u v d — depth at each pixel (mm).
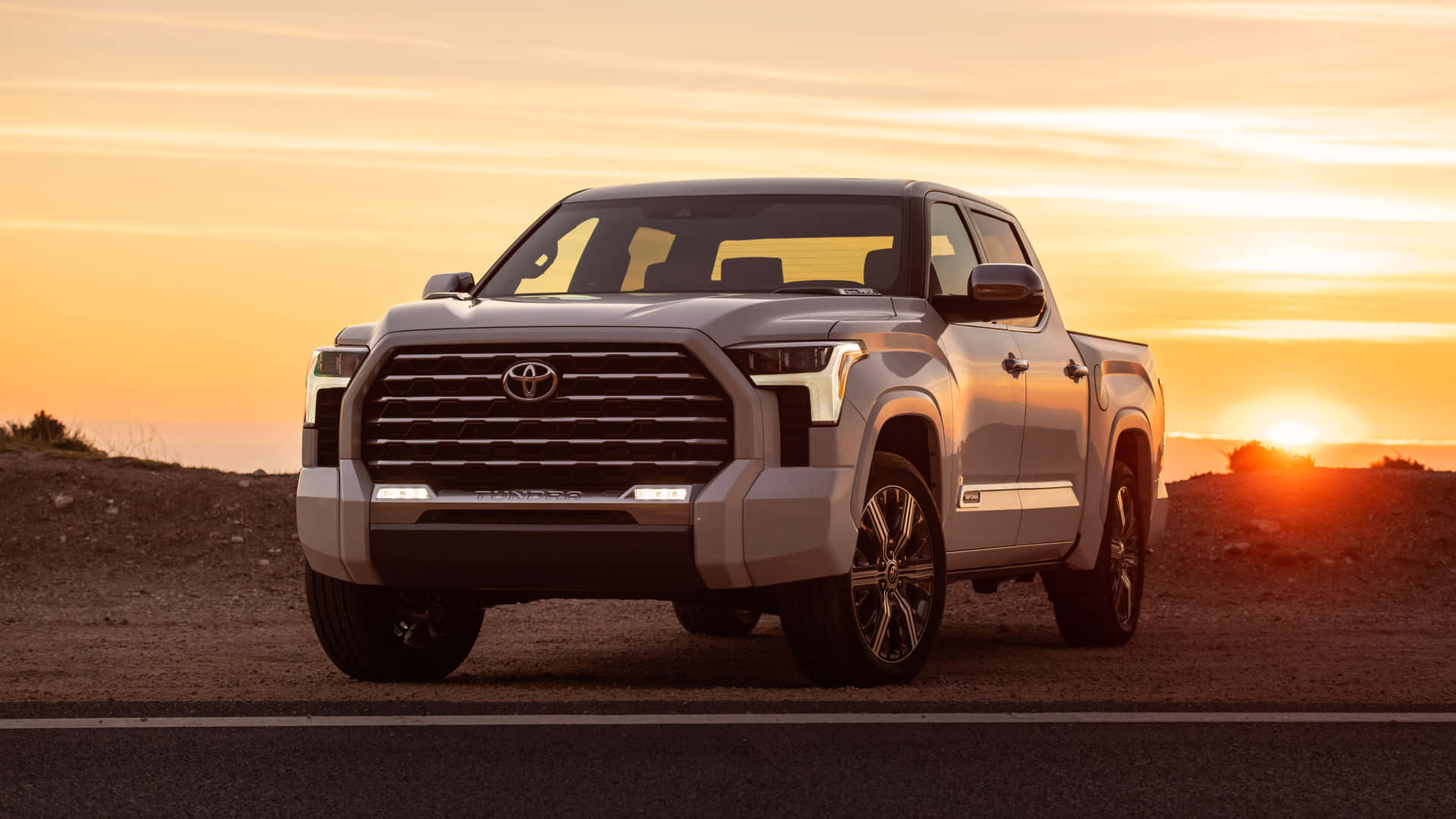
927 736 5973
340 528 7281
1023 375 8914
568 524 6926
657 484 6887
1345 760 5594
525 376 6988
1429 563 15219
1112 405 10188
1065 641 10547
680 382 6906
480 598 7746
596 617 12930
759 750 5691
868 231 8523
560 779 5234
